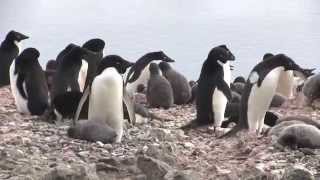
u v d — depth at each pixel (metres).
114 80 11.54
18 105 14.31
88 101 12.61
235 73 38.88
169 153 10.27
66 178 7.91
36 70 14.26
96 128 11.14
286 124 12.05
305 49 53.47
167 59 19.67
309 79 17.19
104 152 10.40
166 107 17.72
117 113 11.70
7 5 119.69
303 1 124.50
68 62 14.58
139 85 19.48
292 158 10.06
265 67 13.75
